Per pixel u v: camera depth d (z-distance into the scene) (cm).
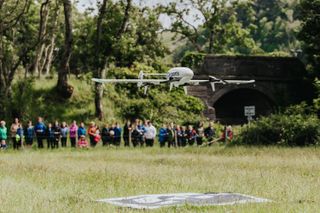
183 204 1747
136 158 4294
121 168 3259
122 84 8081
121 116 7719
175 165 3525
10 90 7256
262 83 8844
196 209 1658
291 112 7381
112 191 2134
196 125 7606
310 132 5591
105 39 7894
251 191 2102
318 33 8881
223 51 11294
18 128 5712
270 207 1648
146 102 7912
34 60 8262
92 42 8456
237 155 4516
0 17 7306
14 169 3170
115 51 7850
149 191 2142
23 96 7425
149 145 6234
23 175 2786
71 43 7525
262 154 4541
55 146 5938
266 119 5862
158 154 4812
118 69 8194
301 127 5625
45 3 7688
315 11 9044
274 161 3772
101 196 2017
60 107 7506
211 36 11050
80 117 7444
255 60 8825
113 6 7956
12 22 8094
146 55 9175
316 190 2081
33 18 9331
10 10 7862
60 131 5994
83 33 9406
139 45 8938
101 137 6406
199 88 8531
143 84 3184
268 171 2981
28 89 7538
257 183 2348
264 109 10531
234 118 10531
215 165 3497
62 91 7562
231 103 10644
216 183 2372
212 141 6338
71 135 6038
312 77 8825
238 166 3394
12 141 5916
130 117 7762
